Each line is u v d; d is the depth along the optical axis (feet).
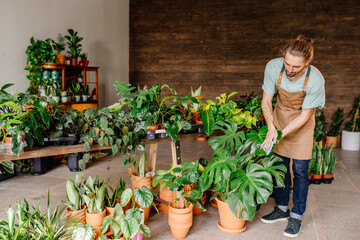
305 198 8.52
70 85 16.74
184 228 7.97
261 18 22.56
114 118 8.32
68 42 16.33
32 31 15.34
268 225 9.07
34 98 7.34
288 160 9.00
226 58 23.35
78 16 18.62
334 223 9.36
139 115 8.34
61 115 7.93
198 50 23.75
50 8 16.40
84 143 7.61
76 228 6.66
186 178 8.25
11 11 14.14
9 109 8.48
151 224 8.89
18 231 6.16
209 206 10.28
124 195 7.45
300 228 8.98
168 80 24.44
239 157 8.14
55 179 13.21
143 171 9.04
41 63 14.87
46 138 7.30
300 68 7.24
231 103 9.95
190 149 20.10
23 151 6.73
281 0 22.16
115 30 22.71
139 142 8.52
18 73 14.69
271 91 8.61
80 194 7.73
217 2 23.15
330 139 21.45
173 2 23.84
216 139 8.44
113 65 22.59
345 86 21.84
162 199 9.27
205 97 23.94
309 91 7.88
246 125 9.88
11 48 14.24
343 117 22.08
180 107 9.47
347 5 21.30
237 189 7.97
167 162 16.60
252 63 22.97
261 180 7.51
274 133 7.93
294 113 8.52
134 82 25.11
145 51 24.64
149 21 24.36
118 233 7.20
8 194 11.37
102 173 14.16
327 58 21.91
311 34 21.95
